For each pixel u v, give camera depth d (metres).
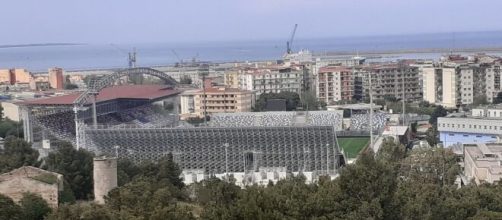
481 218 187.50
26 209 169.00
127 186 190.50
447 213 194.50
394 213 176.62
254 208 155.12
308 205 168.25
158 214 154.25
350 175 178.00
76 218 159.50
